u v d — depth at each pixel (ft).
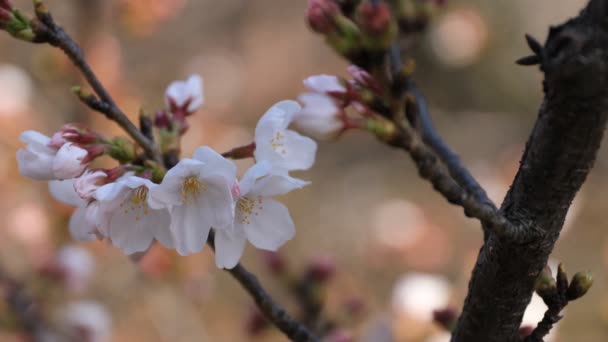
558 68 1.44
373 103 1.55
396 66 1.90
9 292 2.49
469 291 1.60
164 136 1.72
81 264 2.74
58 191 1.67
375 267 4.51
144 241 1.59
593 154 1.48
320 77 1.58
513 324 1.59
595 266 5.23
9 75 3.41
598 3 1.43
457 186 1.51
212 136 3.82
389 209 4.42
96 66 3.19
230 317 4.58
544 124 1.49
